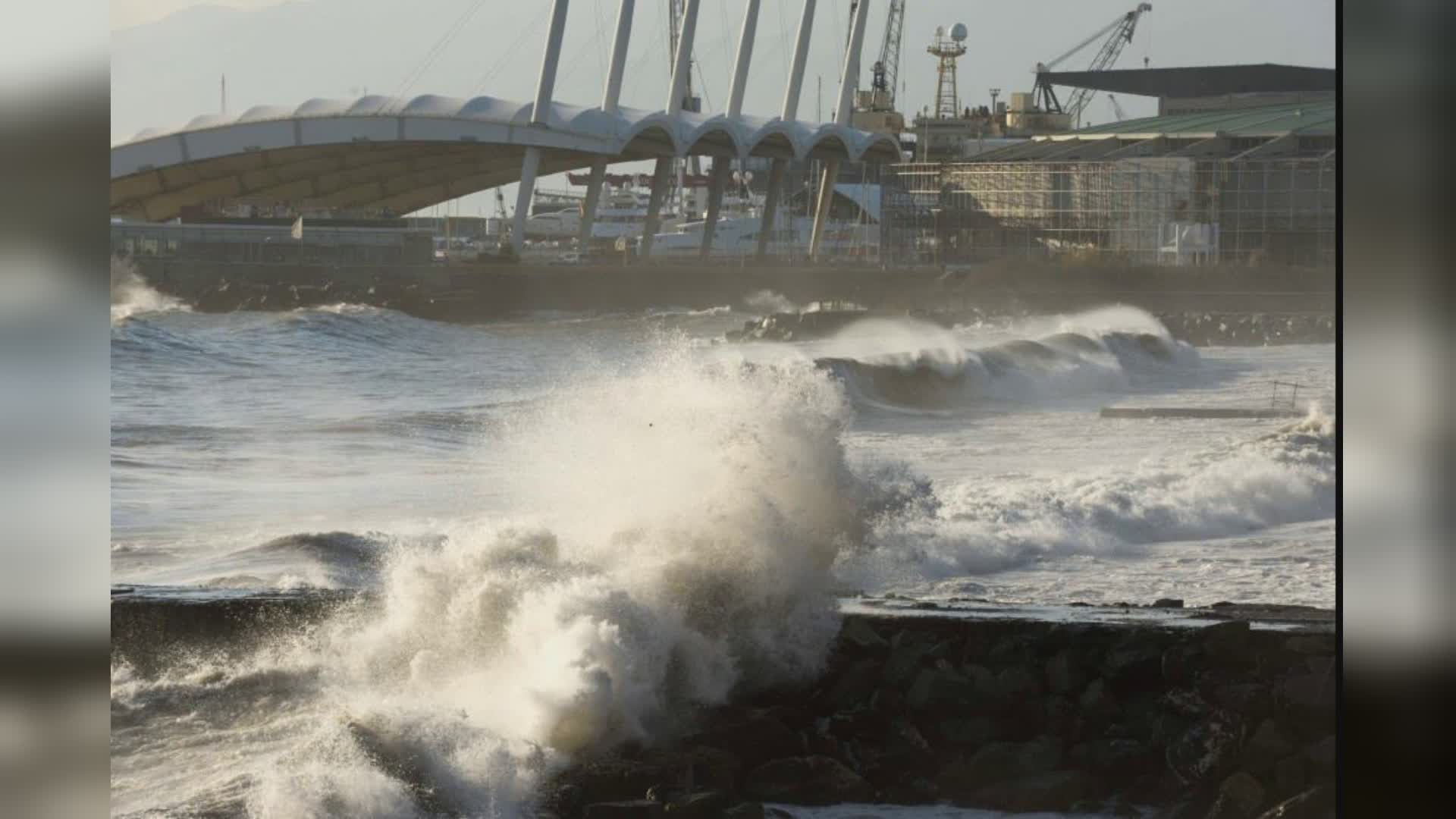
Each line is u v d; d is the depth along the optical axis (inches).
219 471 2915.8
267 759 884.0
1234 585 1754.4
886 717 1051.3
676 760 923.4
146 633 1119.6
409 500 2482.8
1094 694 1047.6
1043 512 2132.1
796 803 952.9
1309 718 952.9
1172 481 2464.3
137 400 4793.3
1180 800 953.5
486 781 842.2
